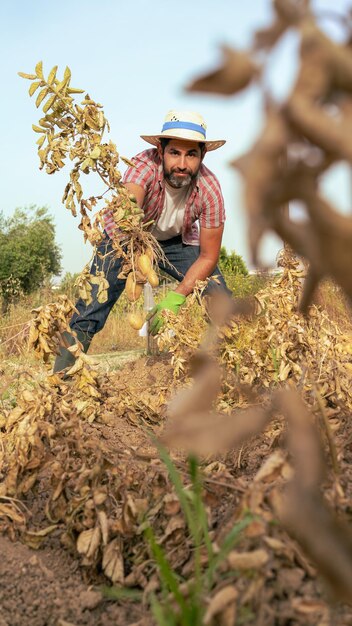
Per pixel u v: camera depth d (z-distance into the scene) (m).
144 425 3.22
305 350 3.27
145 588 1.51
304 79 0.50
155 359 5.93
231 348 3.40
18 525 1.90
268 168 0.49
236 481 1.63
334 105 0.53
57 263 26.38
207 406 0.72
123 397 3.33
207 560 1.44
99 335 9.77
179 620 1.13
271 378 3.35
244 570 1.07
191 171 4.42
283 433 2.24
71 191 3.23
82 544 1.61
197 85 0.50
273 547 1.12
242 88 0.50
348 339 3.40
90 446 1.96
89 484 1.81
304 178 0.53
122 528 1.61
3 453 2.34
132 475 1.89
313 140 0.50
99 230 3.26
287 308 3.37
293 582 1.16
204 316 4.12
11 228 25.23
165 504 1.66
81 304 4.34
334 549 0.63
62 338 2.93
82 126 3.16
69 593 1.62
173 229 4.77
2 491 2.03
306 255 0.55
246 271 12.34
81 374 2.85
